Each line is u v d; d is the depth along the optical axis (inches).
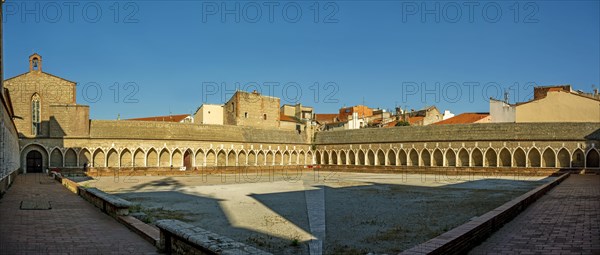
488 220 597.9
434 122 4596.5
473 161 2876.5
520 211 823.7
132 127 2913.4
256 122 4065.0
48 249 519.2
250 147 3326.8
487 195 1358.3
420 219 861.2
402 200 1201.4
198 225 802.8
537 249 517.0
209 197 1320.1
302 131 3811.5
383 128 3351.4
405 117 4687.5
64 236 602.5
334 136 3636.8
